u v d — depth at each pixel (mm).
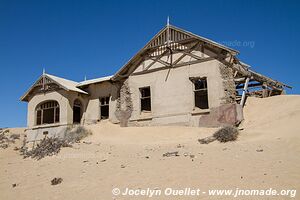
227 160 11914
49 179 12773
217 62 23406
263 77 27984
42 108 30547
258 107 23781
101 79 30281
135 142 20156
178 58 25047
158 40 26109
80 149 17594
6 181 13562
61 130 26641
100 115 29844
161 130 22734
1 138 33812
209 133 20719
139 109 26219
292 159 11086
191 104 23812
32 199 10742
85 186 11039
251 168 10555
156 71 25906
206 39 23609
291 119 18609
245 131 17234
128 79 27203
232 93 23641
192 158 12789
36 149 18688
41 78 30281
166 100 24938
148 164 12641
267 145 13641
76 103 30250
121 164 13227
